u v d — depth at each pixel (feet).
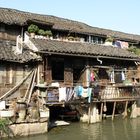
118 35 106.83
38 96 65.46
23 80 64.90
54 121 73.77
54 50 66.74
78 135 61.26
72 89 67.15
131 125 72.79
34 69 67.05
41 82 66.80
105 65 81.15
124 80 84.38
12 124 55.52
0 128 53.93
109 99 76.18
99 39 97.86
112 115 79.10
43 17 95.35
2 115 54.75
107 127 69.92
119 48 91.97
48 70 69.26
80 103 69.51
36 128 58.95
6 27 73.56
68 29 86.28
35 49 66.95
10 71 63.82
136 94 83.35
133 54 89.10
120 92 79.61
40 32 77.77
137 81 89.35
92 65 77.82
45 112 60.13
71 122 74.95
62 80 72.54
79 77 76.89
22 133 56.90
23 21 75.20
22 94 64.90
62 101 65.51
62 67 73.36
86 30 94.12
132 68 88.53
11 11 86.94
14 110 56.13
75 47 75.97
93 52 75.51
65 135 60.75
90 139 58.39
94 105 75.05
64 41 79.25
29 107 59.47
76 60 74.90
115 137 60.34
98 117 76.33
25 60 63.57
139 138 59.72
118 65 84.33
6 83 63.10
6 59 61.36
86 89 69.46
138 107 85.66
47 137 58.23
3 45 68.54
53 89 64.80
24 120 56.85
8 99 62.49
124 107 85.56
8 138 55.01
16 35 75.61
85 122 74.59
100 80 79.77
